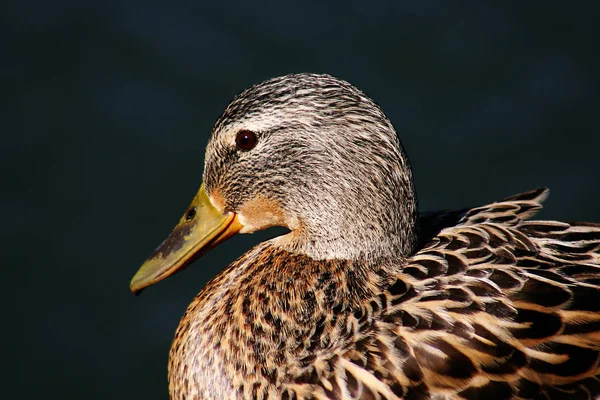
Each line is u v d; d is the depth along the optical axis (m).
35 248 11.71
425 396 5.94
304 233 6.66
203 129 13.05
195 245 7.00
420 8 14.45
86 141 12.80
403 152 6.43
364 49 13.88
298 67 13.66
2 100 13.10
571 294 6.01
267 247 6.98
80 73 13.52
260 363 6.32
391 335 6.09
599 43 13.95
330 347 6.19
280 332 6.35
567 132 12.91
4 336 10.88
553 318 5.95
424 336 6.03
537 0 14.49
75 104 13.17
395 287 6.32
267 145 6.54
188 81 13.50
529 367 5.86
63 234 11.90
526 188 12.38
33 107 13.09
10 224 11.88
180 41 13.93
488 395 5.86
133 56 13.72
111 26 14.04
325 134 6.38
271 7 14.42
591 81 13.46
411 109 13.18
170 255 7.02
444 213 7.27
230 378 6.44
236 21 14.20
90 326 11.12
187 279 11.72
